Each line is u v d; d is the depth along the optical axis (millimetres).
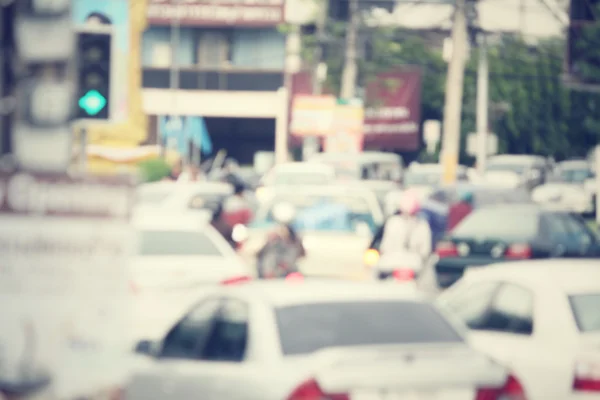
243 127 91500
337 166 57625
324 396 10984
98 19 47125
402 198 27922
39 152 11000
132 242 10250
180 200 35438
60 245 10242
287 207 23922
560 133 84812
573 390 13227
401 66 84000
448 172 52625
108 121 17531
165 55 88938
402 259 27547
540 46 85250
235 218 32656
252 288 12867
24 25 10945
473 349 11812
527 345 13906
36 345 10148
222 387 12062
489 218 30031
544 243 29234
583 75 35000
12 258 10227
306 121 72062
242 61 89062
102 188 10250
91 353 10164
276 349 11742
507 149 84562
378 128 79188
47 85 10969
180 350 13180
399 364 11125
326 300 12352
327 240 28938
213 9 87500
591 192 63750
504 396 11320
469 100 84375
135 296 21234
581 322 13711
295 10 87375
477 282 15453
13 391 10078
